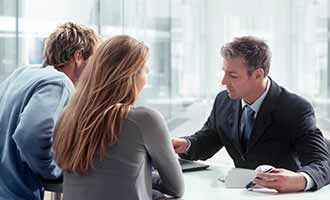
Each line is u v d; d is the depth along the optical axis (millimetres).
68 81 1596
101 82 1275
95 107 1268
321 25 4227
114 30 4090
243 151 1949
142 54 1304
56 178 1550
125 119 1267
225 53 1820
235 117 1970
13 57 3148
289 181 1521
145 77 1331
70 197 1312
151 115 1296
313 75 4277
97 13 3885
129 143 1269
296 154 1851
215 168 1957
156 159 1335
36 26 3307
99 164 1270
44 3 3398
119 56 1283
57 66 1694
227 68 1817
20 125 1476
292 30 4387
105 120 1255
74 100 1325
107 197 1270
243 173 1637
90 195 1278
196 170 1900
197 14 4953
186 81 5020
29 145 1462
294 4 4363
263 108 1863
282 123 1844
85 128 1265
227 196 1488
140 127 1274
